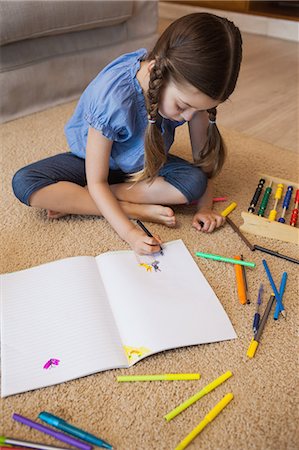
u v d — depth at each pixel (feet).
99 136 3.11
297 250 3.38
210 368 2.50
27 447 2.06
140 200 3.60
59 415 2.25
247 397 2.37
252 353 2.56
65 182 3.44
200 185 3.52
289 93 6.28
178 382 2.42
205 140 3.71
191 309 2.75
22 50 5.14
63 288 2.78
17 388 2.30
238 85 6.48
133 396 2.35
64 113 5.47
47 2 4.89
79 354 2.44
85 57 5.79
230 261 3.17
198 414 2.28
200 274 3.02
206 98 2.71
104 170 3.27
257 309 2.86
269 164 4.47
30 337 2.51
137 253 3.13
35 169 3.41
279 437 2.20
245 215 3.48
